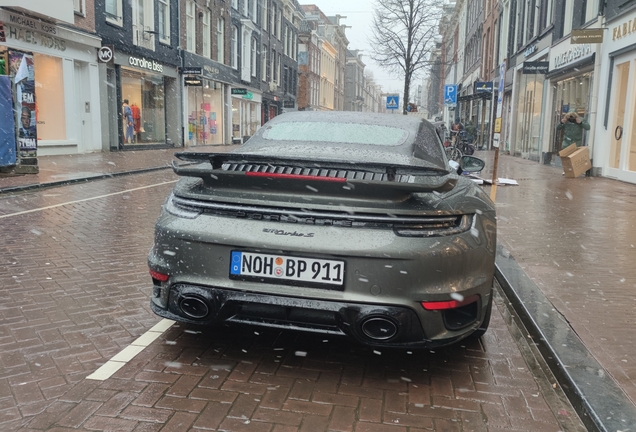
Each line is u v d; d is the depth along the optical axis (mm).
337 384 2799
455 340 2758
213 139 31812
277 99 45281
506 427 2439
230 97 34062
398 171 2600
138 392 2633
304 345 3275
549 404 2672
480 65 38719
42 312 3719
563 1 18031
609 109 13727
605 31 14078
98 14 19234
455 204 2848
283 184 2717
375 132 3686
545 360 3162
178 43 26156
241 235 2715
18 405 2490
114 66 20641
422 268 2604
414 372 2971
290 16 49531
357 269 2615
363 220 2648
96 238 6117
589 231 6625
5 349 3107
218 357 3068
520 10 24875
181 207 2957
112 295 4113
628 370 2910
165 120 25922
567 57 16953
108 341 3248
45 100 17000
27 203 8500
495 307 4152
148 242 5973
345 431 2355
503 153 27141
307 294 2645
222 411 2486
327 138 3594
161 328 3469
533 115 21531
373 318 2604
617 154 13445
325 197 2721
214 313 2783
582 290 4289
